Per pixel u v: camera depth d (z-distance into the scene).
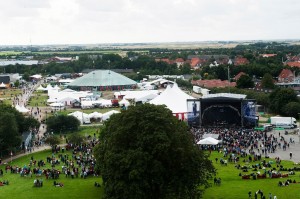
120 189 100.06
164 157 103.31
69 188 125.12
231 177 134.25
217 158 163.50
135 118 107.75
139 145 104.06
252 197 112.81
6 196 118.75
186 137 108.44
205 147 182.25
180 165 104.62
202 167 110.50
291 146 188.62
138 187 98.75
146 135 104.12
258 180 129.75
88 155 165.12
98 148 120.00
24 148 188.12
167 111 113.00
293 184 122.75
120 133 106.12
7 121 176.62
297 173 138.38
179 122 115.62
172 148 103.56
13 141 176.25
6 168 154.38
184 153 104.50
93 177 137.62
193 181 105.12
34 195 118.88
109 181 103.50
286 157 167.25
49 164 159.12
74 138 187.88
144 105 111.75
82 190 122.81
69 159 164.38
